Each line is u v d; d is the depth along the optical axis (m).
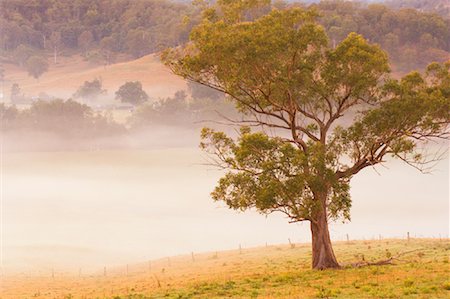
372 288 46.41
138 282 82.19
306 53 61.72
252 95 63.62
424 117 61.50
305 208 56.84
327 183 57.44
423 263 61.53
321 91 60.31
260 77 60.09
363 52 58.72
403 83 61.53
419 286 45.62
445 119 62.22
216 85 63.31
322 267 60.78
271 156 57.34
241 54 57.53
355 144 60.22
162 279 81.25
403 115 59.16
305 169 56.94
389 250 82.62
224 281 61.72
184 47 63.53
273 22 59.09
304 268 69.81
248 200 57.53
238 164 58.69
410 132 60.47
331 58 60.25
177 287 61.97
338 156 60.34
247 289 53.00
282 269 74.00
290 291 48.75
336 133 61.19
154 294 55.47
